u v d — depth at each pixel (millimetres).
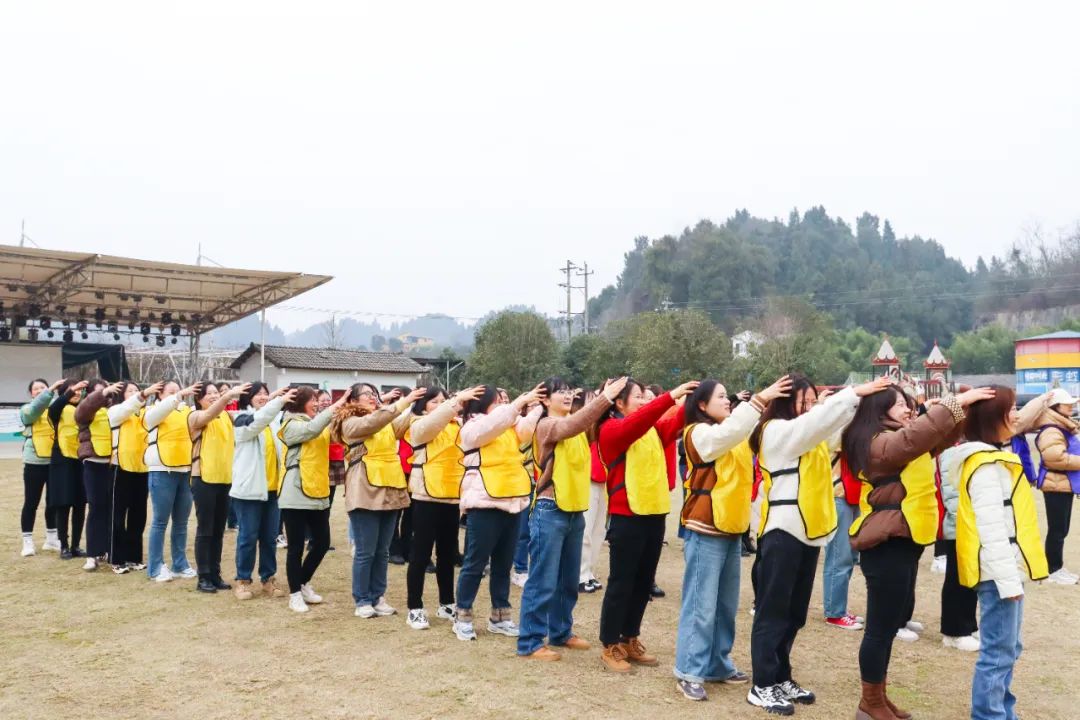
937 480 5184
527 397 4855
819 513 3982
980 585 3705
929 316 73375
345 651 4859
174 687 4254
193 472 6301
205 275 19422
